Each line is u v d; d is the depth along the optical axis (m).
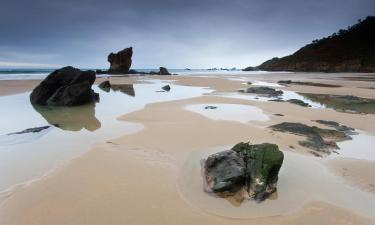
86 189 8.41
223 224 6.89
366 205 7.87
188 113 19.95
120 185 8.68
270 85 46.91
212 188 8.19
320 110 22.11
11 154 11.68
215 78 68.94
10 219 6.90
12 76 61.44
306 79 65.19
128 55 95.06
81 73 26.48
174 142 13.03
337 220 7.10
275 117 19.00
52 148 12.52
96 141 13.62
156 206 7.54
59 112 21.64
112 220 6.89
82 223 6.75
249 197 7.95
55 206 7.46
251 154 8.92
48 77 26.25
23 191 8.30
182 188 8.57
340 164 10.84
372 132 15.79
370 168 10.49
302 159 11.21
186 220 6.99
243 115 19.64
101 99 28.81
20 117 19.77
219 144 12.80
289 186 8.81
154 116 18.98
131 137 13.80
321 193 8.47
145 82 52.94
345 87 43.16
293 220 7.08
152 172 9.68
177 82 53.00
